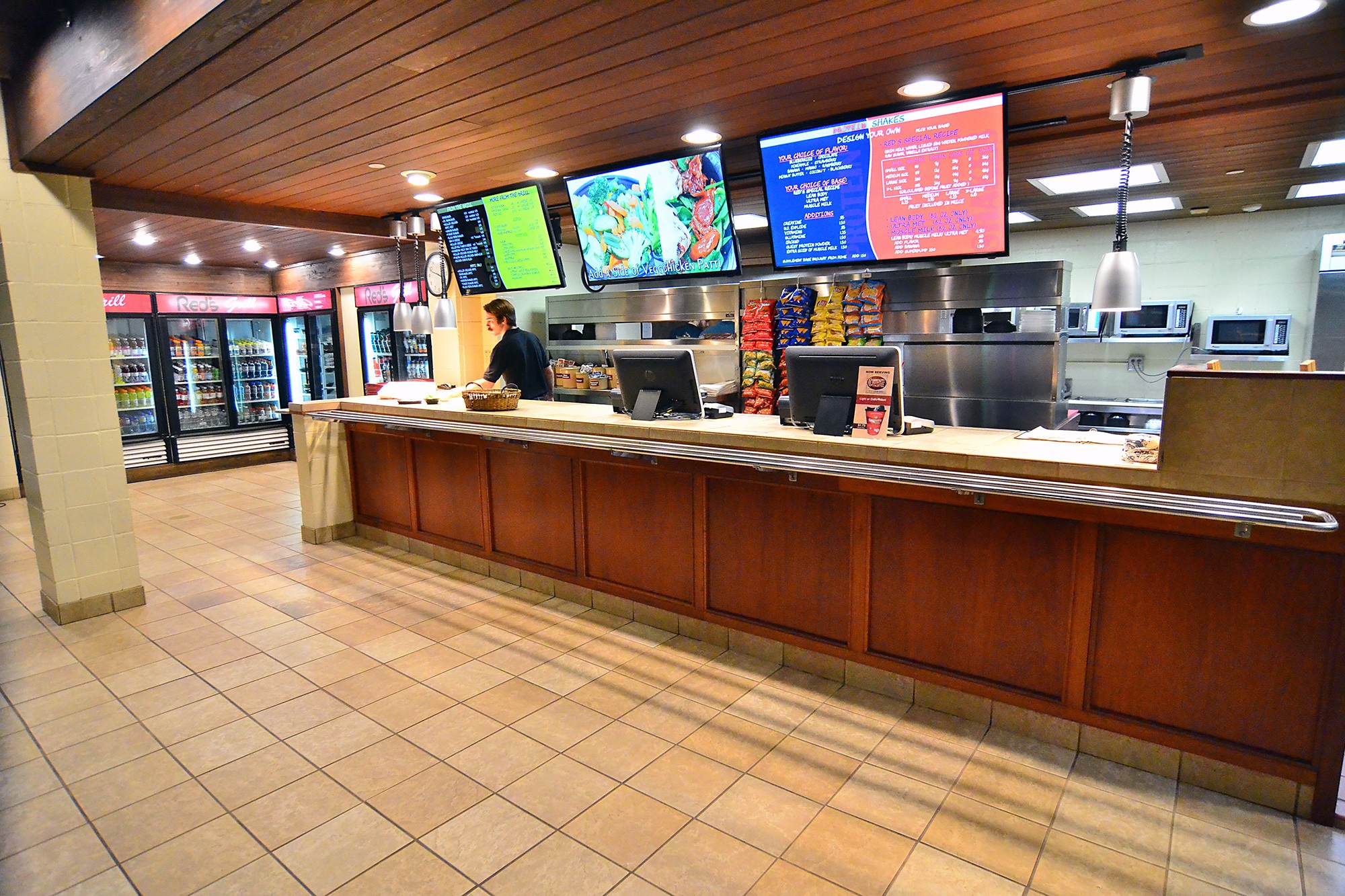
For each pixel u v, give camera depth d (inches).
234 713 115.3
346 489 217.3
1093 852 81.7
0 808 92.2
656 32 95.8
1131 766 97.7
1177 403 84.9
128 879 79.5
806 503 121.2
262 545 211.6
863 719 110.8
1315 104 123.7
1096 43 101.2
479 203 193.6
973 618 107.3
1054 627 100.8
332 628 148.9
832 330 203.5
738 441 121.3
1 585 180.4
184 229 227.6
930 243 134.3
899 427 115.0
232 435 344.2
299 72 105.2
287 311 343.9
